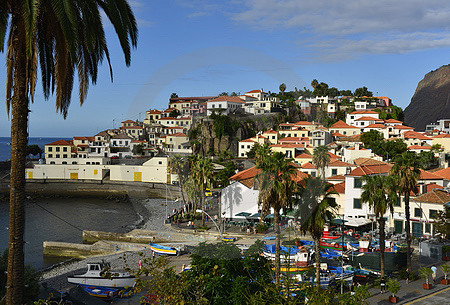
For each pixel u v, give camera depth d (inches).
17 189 496.7
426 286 1289.4
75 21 364.2
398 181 1471.5
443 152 4286.4
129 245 2007.9
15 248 499.2
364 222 2036.2
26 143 498.0
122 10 420.5
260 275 506.9
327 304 663.1
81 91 417.4
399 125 5526.6
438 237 1866.4
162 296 526.9
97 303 1126.4
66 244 2027.6
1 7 406.6
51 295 720.3
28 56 363.6
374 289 1301.7
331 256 1601.9
